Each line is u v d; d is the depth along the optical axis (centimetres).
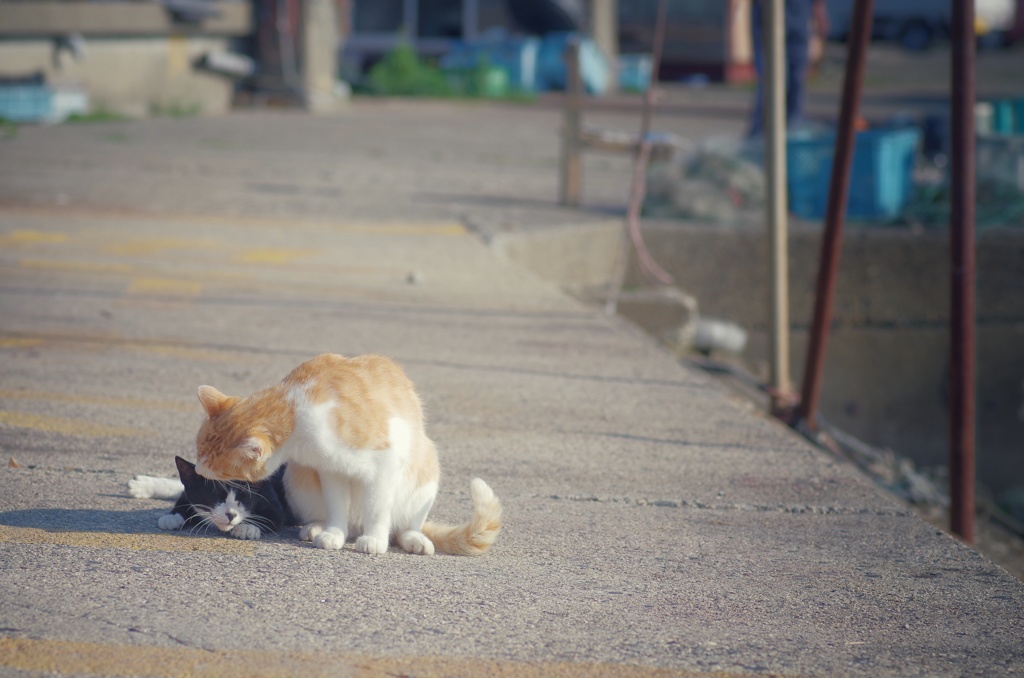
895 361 1091
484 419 530
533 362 640
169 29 2072
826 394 1091
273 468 338
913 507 765
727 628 319
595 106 2467
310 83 2348
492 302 784
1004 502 1066
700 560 373
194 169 1359
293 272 844
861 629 322
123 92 2045
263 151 1564
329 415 334
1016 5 4325
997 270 1073
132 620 301
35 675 269
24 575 325
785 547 389
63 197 1133
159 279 800
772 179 711
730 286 1080
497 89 2844
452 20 3069
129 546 352
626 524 406
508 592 336
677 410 562
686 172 1161
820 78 3344
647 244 1078
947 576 365
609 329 729
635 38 3328
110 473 426
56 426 480
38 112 1841
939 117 1524
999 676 295
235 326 680
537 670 287
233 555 349
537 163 1588
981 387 1097
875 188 1112
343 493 358
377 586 332
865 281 1073
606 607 329
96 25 1925
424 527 372
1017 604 343
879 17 4397
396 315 729
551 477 455
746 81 3338
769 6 680
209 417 344
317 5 2338
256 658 284
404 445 347
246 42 2348
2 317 677
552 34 3019
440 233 1031
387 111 2359
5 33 1798
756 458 492
